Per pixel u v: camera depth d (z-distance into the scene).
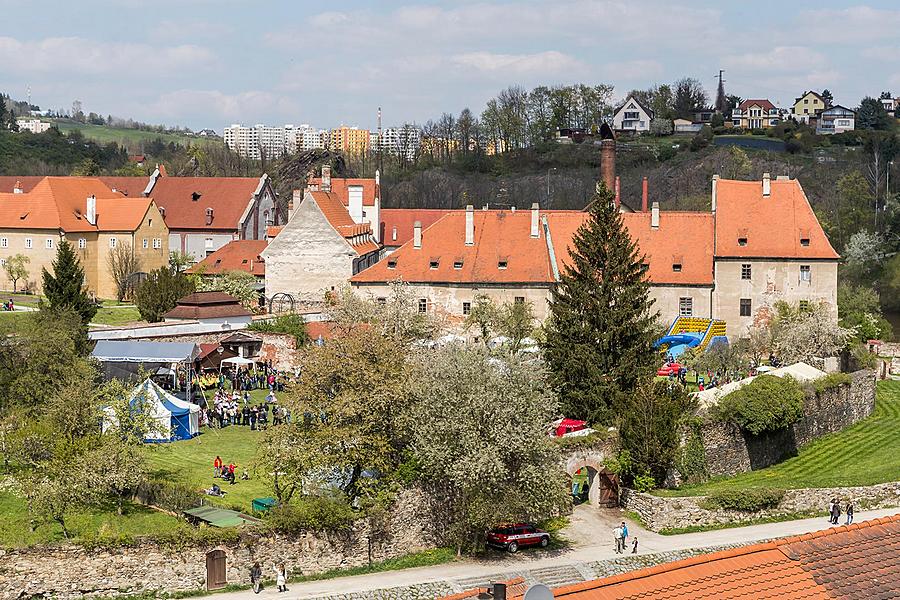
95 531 62.91
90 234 157.00
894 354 136.25
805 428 96.00
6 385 82.56
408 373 75.81
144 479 69.50
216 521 65.00
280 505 67.50
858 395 103.62
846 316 143.62
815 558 29.67
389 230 164.38
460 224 128.00
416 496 72.06
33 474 66.50
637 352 96.62
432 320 116.81
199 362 104.62
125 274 153.88
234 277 141.00
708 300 123.12
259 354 111.06
